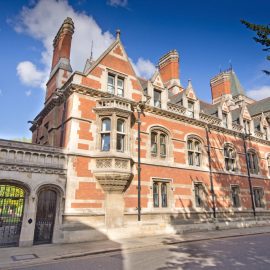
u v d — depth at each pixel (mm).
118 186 14461
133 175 15828
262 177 25031
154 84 18922
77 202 13305
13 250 10812
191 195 18578
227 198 20984
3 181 11828
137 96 17609
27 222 11992
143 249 11289
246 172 23609
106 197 14383
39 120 20781
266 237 15391
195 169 19422
